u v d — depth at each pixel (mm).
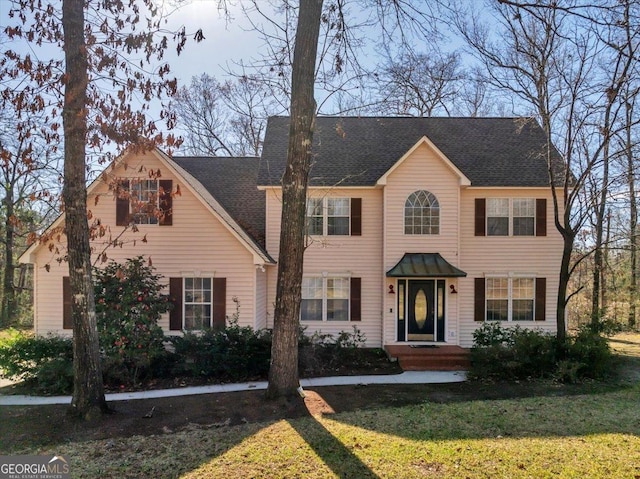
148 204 12258
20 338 12969
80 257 9086
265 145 19266
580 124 12953
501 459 6211
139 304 12719
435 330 16656
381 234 17156
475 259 17062
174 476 5914
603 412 8656
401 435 7367
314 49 9844
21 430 8508
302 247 10047
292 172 9828
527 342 12945
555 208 13672
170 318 15031
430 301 16750
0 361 12273
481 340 14453
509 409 8992
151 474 6004
